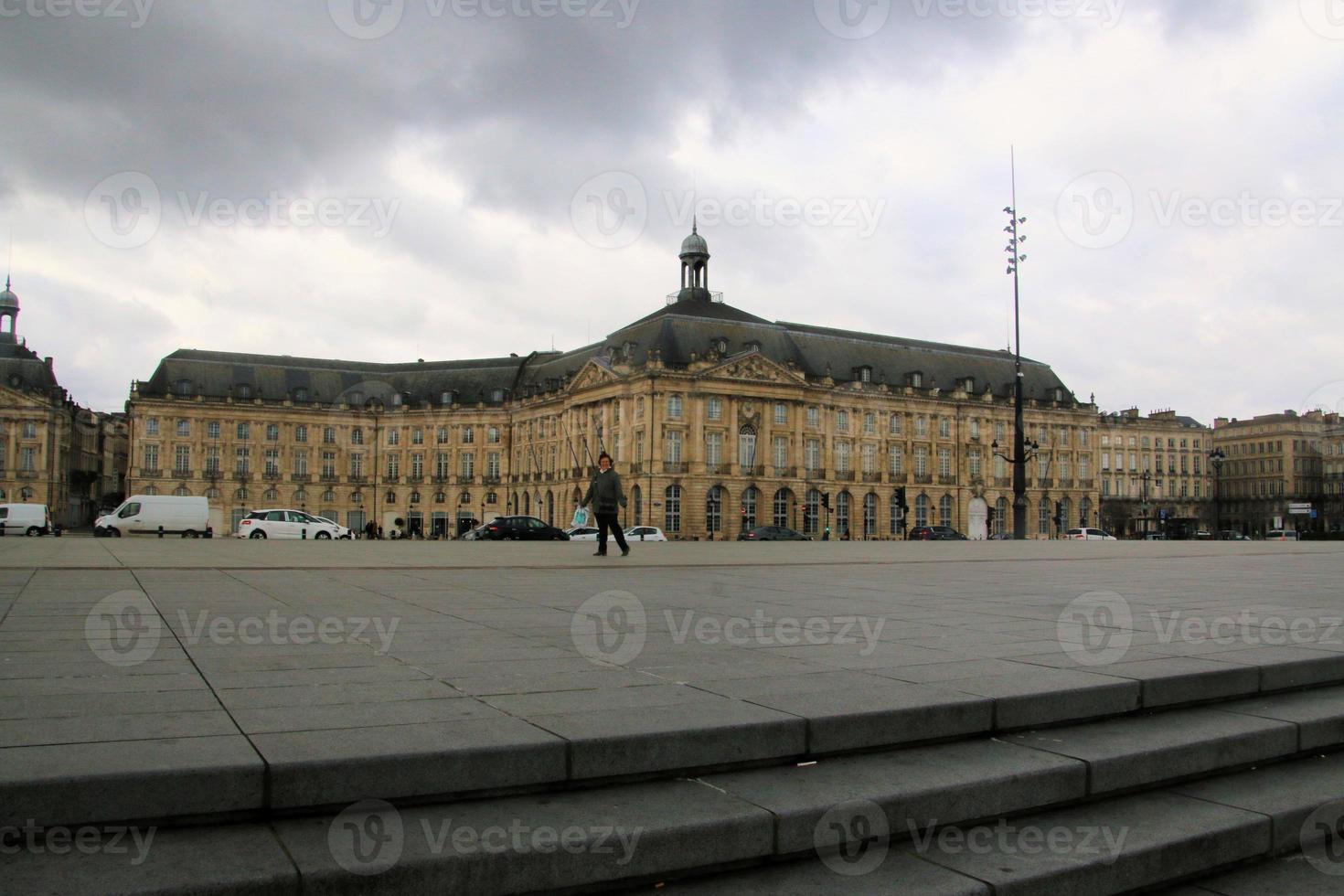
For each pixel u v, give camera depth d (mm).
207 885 3902
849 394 96375
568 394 98312
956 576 17156
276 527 61062
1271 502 128250
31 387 113500
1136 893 5273
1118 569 20094
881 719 5797
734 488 87562
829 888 4680
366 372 120375
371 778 4645
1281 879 5547
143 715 5441
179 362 112562
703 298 96438
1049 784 5590
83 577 14625
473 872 4297
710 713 5680
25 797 4148
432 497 115312
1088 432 111875
